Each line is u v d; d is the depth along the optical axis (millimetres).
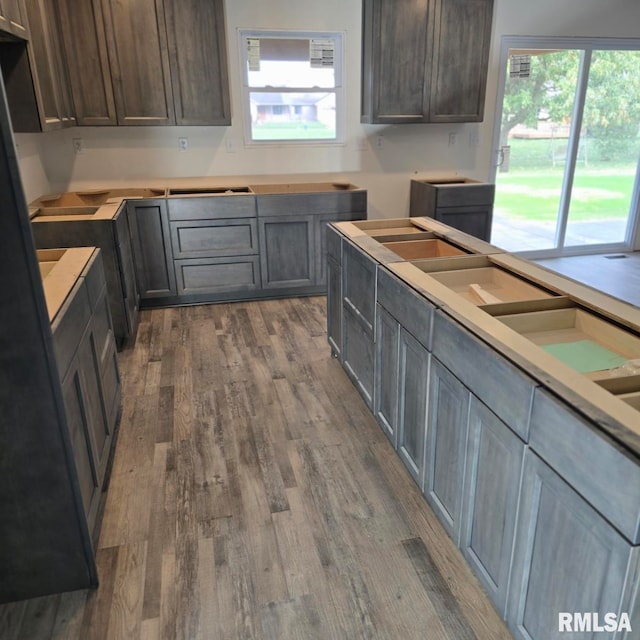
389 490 2215
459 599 1705
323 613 1667
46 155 4332
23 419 1546
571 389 1252
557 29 5047
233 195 4199
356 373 2918
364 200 4430
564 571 1256
